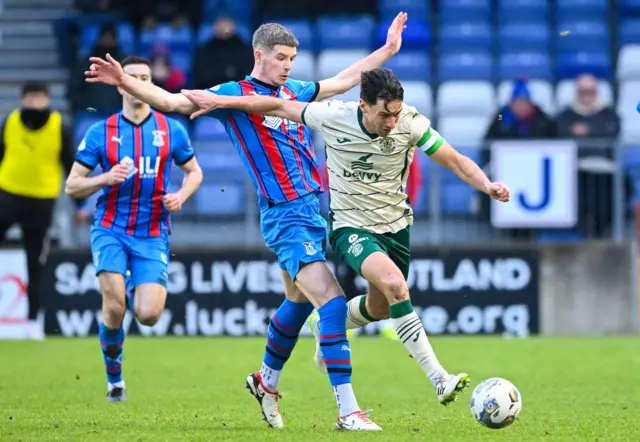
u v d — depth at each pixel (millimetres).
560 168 43062
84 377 29266
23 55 59156
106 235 24484
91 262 42969
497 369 31141
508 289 43281
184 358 34375
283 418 21000
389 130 18016
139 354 35594
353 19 58312
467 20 58438
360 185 18922
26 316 42188
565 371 30641
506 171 43094
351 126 18500
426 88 54812
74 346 38219
